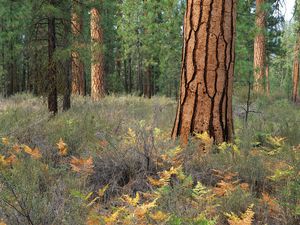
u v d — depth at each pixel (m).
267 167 4.12
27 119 6.50
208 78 5.04
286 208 3.01
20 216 2.74
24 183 3.30
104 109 9.88
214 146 4.81
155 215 2.73
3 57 22.09
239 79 10.61
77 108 10.51
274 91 25.20
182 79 5.23
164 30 13.68
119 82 37.31
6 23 16.19
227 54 5.07
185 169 4.08
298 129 6.54
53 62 9.34
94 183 3.87
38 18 9.46
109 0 13.62
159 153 4.29
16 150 4.58
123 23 22.41
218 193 3.44
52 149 4.93
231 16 5.07
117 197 3.56
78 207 2.89
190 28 5.11
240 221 2.67
